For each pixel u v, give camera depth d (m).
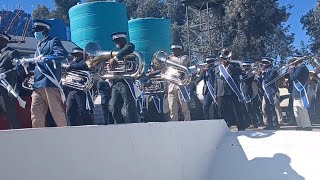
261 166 6.19
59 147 3.45
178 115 9.59
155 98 9.89
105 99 8.24
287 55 30.38
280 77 10.11
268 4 27.97
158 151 4.93
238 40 28.12
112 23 13.98
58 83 5.85
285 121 11.98
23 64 5.81
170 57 8.62
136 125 4.52
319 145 6.06
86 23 13.98
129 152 4.35
